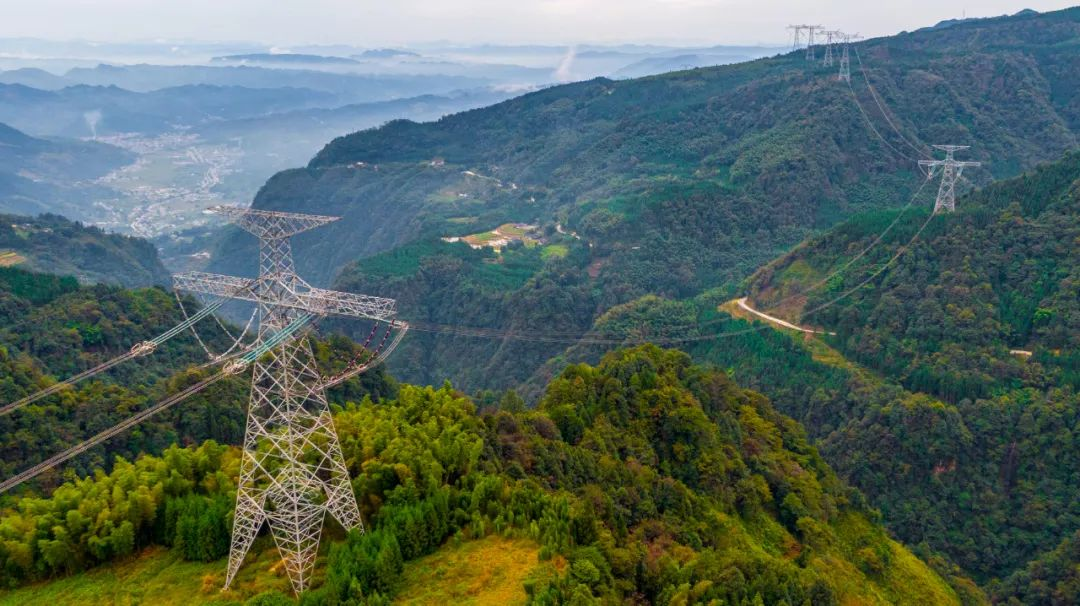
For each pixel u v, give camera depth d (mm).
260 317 71875
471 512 81188
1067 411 132875
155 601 72688
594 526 79250
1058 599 108438
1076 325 144750
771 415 131625
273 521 77750
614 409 111812
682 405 113812
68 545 77250
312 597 67250
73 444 121000
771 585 77438
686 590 72375
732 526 98375
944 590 110000
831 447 152000
